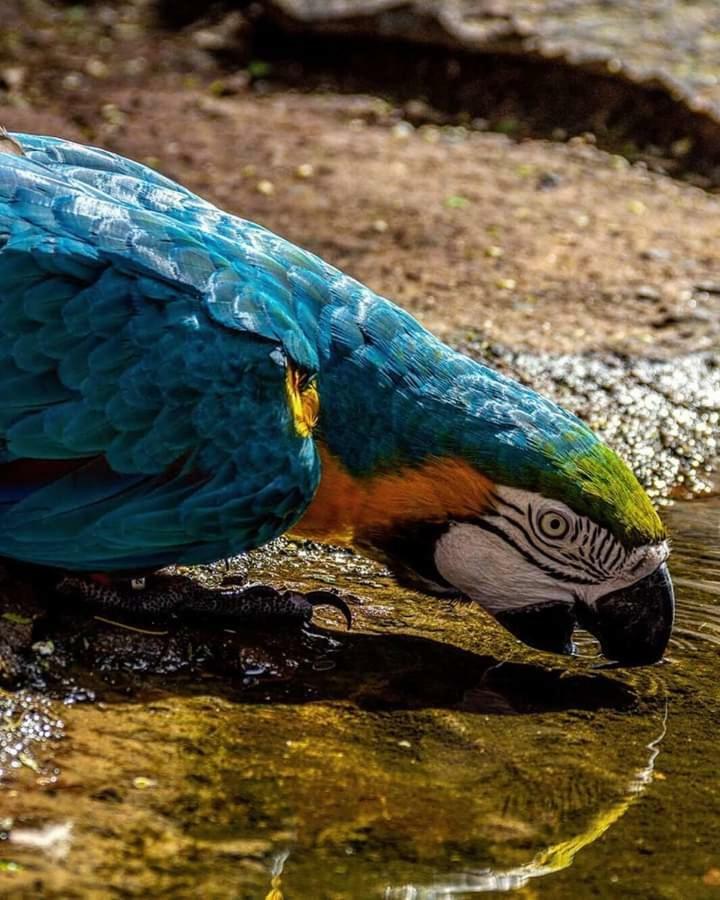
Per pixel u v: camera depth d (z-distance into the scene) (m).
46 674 6.77
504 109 15.91
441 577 7.48
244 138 14.64
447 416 7.12
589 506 7.05
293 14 16.58
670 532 8.95
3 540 6.88
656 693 7.30
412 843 6.04
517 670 7.41
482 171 14.49
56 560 6.96
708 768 6.70
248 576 8.05
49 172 7.14
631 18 16.73
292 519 7.20
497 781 6.49
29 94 15.22
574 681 7.35
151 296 6.81
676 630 7.86
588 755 6.74
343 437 7.20
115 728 6.52
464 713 6.99
